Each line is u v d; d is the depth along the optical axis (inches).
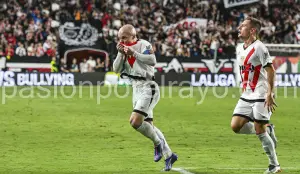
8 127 1106.7
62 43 2320.4
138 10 2581.2
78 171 706.2
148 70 687.1
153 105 690.8
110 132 1055.6
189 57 2297.0
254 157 820.6
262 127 673.0
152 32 2490.2
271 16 2709.2
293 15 2719.0
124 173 691.4
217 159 802.8
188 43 2466.8
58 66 2253.9
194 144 938.1
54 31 2358.5
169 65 2278.5
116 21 2437.3
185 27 2546.8
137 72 685.3
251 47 668.1
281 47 2132.1
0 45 2246.6
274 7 2731.3
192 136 1025.5
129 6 2591.0
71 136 1007.0
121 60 687.1
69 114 1311.5
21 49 2267.5
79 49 2329.0
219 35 2517.2
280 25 2674.7
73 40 2329.0
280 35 2650.1
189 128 1127.6
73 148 887.1
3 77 1994.3
